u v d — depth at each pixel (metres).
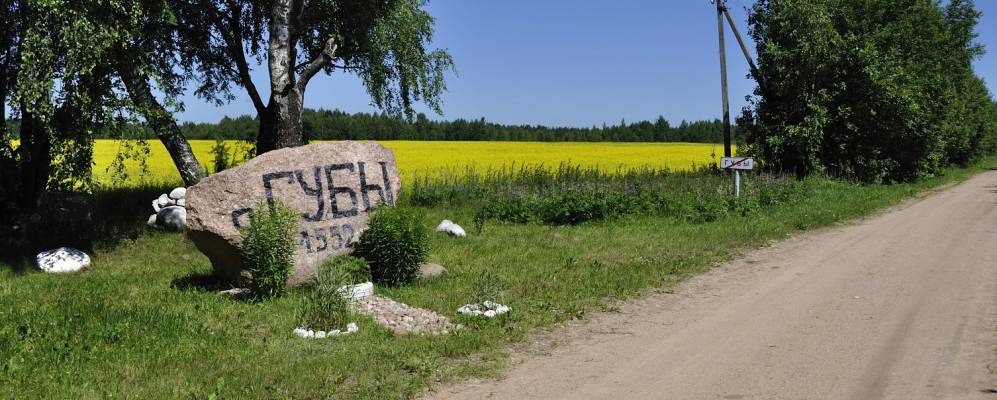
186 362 5.72
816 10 24.50
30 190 11.65
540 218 15.80
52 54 9.96
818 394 5.03
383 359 5.92
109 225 12.45
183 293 8.41
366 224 9.56
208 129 60.25
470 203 18.70
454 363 5.92
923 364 5.66
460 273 9.88
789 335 6.64
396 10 17.22
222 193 8.46
